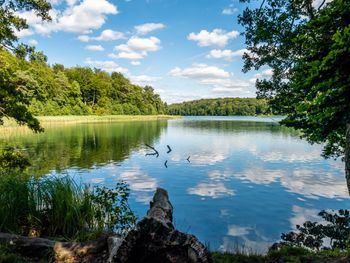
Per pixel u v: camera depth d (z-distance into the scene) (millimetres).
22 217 5938
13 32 11164
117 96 104812
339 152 8375
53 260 4133
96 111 90500
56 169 17516
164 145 29875
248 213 10312
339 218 8828
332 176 16078
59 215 5945
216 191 13281
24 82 12195
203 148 27641
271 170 17781
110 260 3010
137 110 106812
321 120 3469
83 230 5855
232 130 50031
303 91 3648
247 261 4875
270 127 58500
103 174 16578
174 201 11750
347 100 3172
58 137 35062
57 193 6145
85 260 4102
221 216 10000
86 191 6812
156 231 2924
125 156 22812
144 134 40938
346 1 2953
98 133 41094
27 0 10867
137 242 2928
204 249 2830
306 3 7402
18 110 11227
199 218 9828
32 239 4590
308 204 11320
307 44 3666
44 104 72188
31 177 6852
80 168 18062
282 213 10281
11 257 3977
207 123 75875
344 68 2947
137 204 11242
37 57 11719
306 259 4688
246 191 13242
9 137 34500
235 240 8055
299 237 7555
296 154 23812
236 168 18453
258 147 28172
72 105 84188
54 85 68875
